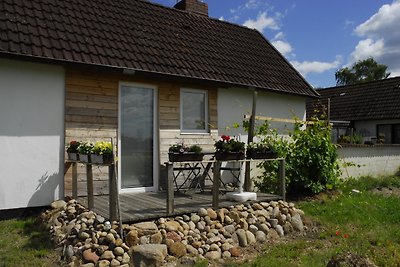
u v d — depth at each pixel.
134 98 8.20
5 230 6.05
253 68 10.95
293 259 5.31
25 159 6.75
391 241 6.14
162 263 4.91
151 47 8.88
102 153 5.39
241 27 13.57
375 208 8.56
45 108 6.98
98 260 4.79
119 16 9.50
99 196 7.46
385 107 22.00
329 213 7.88
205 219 6.05
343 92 26.12
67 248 5.11
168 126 8.62
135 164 8.15
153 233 5.31
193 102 9.29
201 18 12.42
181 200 7.14
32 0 8.01
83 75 7.43
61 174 7.11
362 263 4.37
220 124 9.71
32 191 6.81
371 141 19.84
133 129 8.16
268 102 10.95
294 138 9.84
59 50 6.96
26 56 6.35
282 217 6.86
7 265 4.79
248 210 6.71
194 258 5.15
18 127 6.69
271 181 9.30
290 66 12.69
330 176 9.73
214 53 10.46
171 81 8.64
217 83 9.12
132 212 5.90
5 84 6.58
